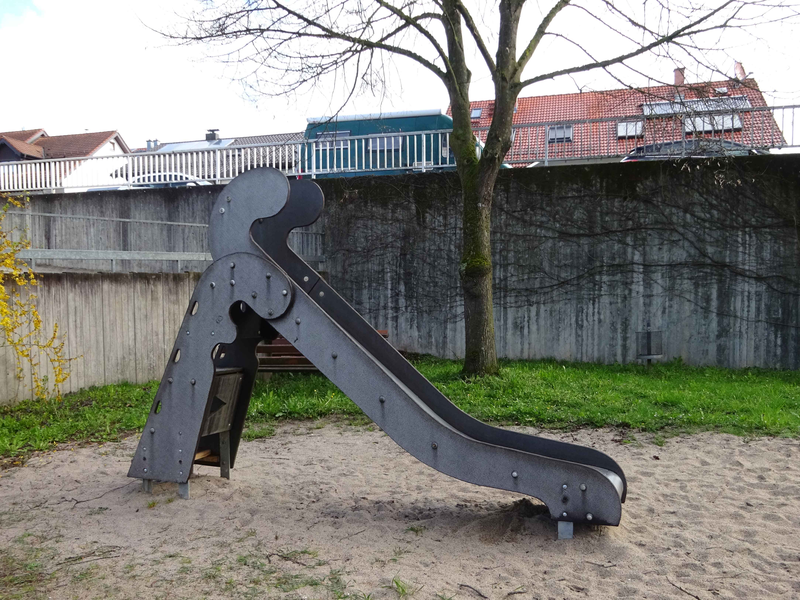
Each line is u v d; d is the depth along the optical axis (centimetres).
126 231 1606
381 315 1438
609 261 1320
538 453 450
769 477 546
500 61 1028
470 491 529
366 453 661
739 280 1266
